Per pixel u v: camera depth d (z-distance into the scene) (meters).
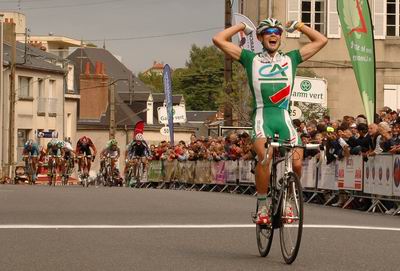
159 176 36.03
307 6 37.31
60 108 67.00
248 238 11.02
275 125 9.34
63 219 13.43
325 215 15.32
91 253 9.38
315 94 26.75
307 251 9.65
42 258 8.94
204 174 30.77
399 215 16.58
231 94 36.88
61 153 36.53
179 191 24.53
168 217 14.09
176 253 9.47
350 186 19.25
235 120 39.09
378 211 18.19
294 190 8.62
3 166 57.00
